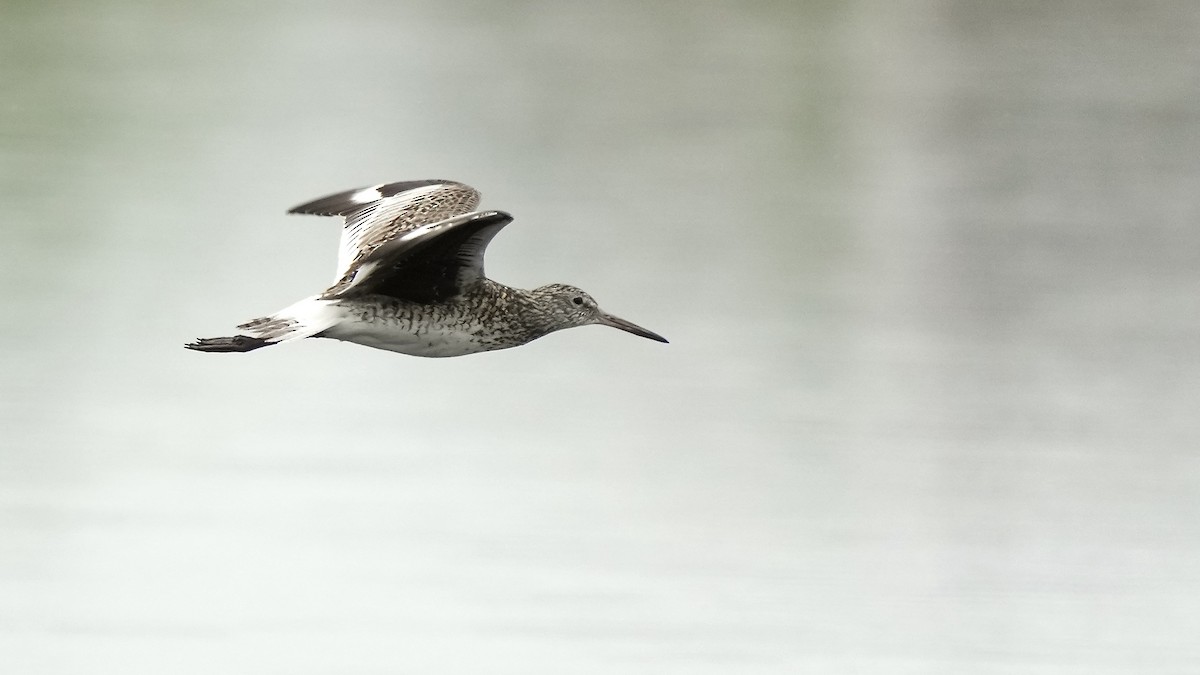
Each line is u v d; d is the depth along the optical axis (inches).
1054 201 1114.1
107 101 1258.6
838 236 1032.2
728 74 1446.9
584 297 484.4
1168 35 1587.1
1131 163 1195.9
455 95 1360.7
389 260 397.4
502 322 459.2
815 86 1408.7
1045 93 1378.0
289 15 1649.9
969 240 1026.7
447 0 1768.0
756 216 1069.8
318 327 418.6
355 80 1392.7
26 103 1234.0
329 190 1076.5
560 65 1471.5
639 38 1584.6
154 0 1620.3
